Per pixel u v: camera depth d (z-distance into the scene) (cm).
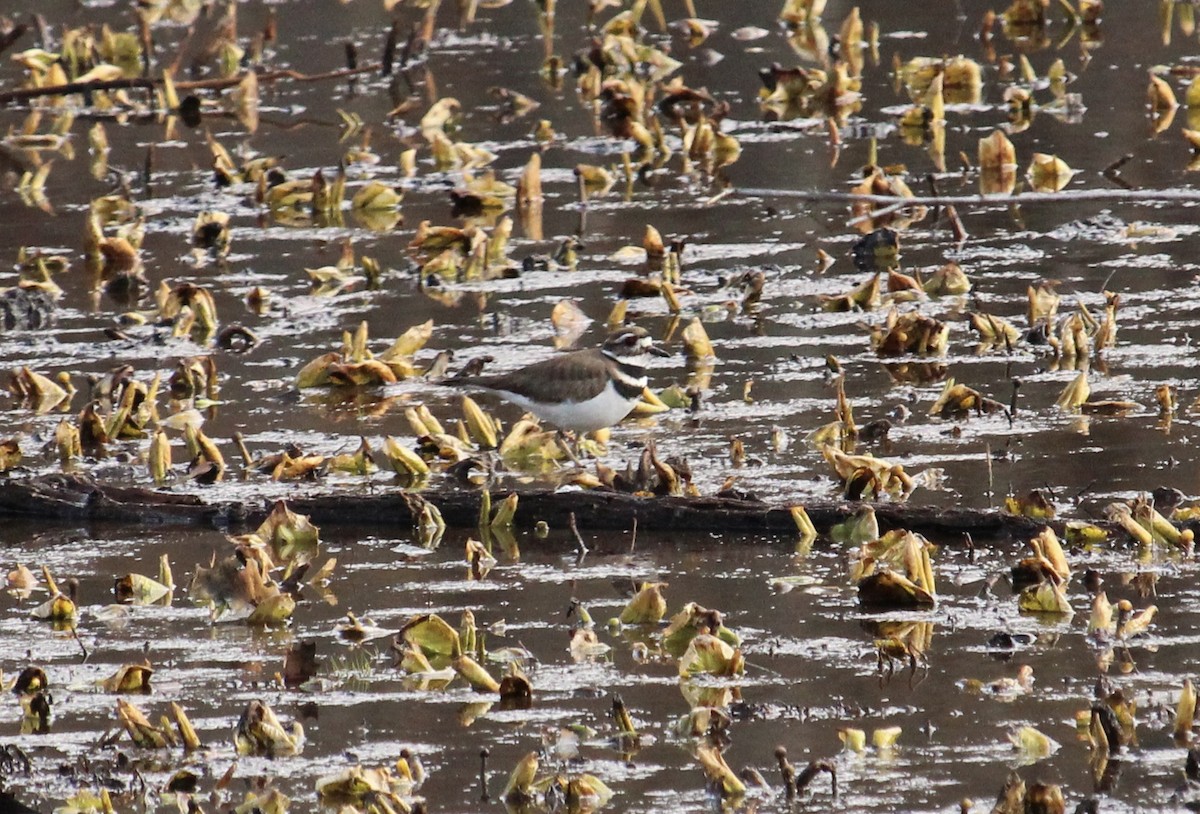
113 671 981
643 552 1145
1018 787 770
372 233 2091
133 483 1305
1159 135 2322
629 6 3459
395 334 1694
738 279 1816
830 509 1162
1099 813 778
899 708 898
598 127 2572
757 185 2206
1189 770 813
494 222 2114
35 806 827
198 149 2539
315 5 3581
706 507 1178
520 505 1209
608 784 827
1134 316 1638
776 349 1605
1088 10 3098
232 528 1221
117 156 2506
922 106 2473
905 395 1447
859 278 1823
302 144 2538
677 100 2642
